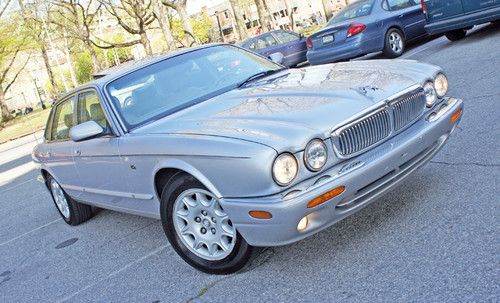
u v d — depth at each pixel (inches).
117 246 203.3
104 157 179.8
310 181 126.0
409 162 144.2
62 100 222.5
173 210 152.8
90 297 163.8
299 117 133.8
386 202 166.6
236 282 145.0
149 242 197.2
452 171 176.1
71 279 183.9
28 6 1669.5
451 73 323.6
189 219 151.5
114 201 192.5
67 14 1611.7
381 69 164.9
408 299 113.6
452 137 210.7
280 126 130.9
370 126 136.2
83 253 207.6
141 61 204.4
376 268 130.0
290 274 139.9
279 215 122.4
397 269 126.6
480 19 383.6
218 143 132.3
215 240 147.6
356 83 151.4
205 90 182.1
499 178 159.2
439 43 472.7
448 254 126.0
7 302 179.5
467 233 132.8
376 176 131.9
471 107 241.1
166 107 176.4
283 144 123.1
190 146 138.7
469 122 221.9
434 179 174.1
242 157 125.3
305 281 134.3
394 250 135.7
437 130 149.9
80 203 244.5
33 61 2443.4
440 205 153.2
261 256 155.1
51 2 1494.8
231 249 144.2
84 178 205.9
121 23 1369.3
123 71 193.3
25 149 804.0
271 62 208.7
